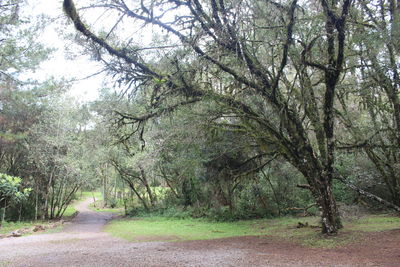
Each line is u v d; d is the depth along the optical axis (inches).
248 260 323.6
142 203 1301.7
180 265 311.6
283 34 384.2
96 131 954.7
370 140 532.1
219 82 481.4
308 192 847.1
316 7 400.2
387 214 660.1
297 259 317.1
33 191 1091.9
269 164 760.3
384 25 437.4
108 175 1658.5
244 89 444.5
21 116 949.8
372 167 714.2
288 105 454.9
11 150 984.3
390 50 430.6
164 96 450.6
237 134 606.2
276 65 464.4
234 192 863.7
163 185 1400.1
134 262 330.6
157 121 539.5
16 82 803.4
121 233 645.3
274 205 843.4
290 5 375.2
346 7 361.4
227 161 734.5
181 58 425.4
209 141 632.4
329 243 389.1
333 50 399.9
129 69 432.5
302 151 444.1
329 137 436.8
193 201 1023.0
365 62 453.1
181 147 738.8
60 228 811.4
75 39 395.5
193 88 440.5
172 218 959.0
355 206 643.5
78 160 1046.4
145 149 908.0
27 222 980.6
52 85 808.9
